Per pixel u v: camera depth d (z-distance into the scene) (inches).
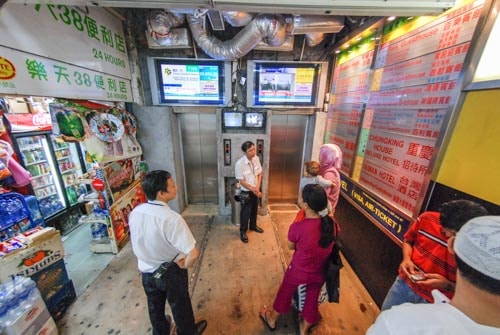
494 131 40.9
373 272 81.2
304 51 119.2
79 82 78.8
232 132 130.4
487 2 42.4
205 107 127.5
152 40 105.4
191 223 134.8
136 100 120.6
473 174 44.9
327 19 89.0
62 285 74.4
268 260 102.1
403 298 51.8
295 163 150.7
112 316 73.4
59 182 129.9
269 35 92.5
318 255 53.6
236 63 118.0
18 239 66.2
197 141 144.6
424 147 58.1
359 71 92.4
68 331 68.2
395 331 20.8
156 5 53.0
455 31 49.7
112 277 90.9
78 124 82.2
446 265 42.9
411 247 52.7
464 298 20.5
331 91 120.0
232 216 133.0
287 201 160.1
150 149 130.1
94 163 96.0
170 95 122.0
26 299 57.2
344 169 105.1
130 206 115.8
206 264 98.9
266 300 80.0
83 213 141.1
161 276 51.6
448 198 50.7
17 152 101.9
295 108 128.5
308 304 59.9
